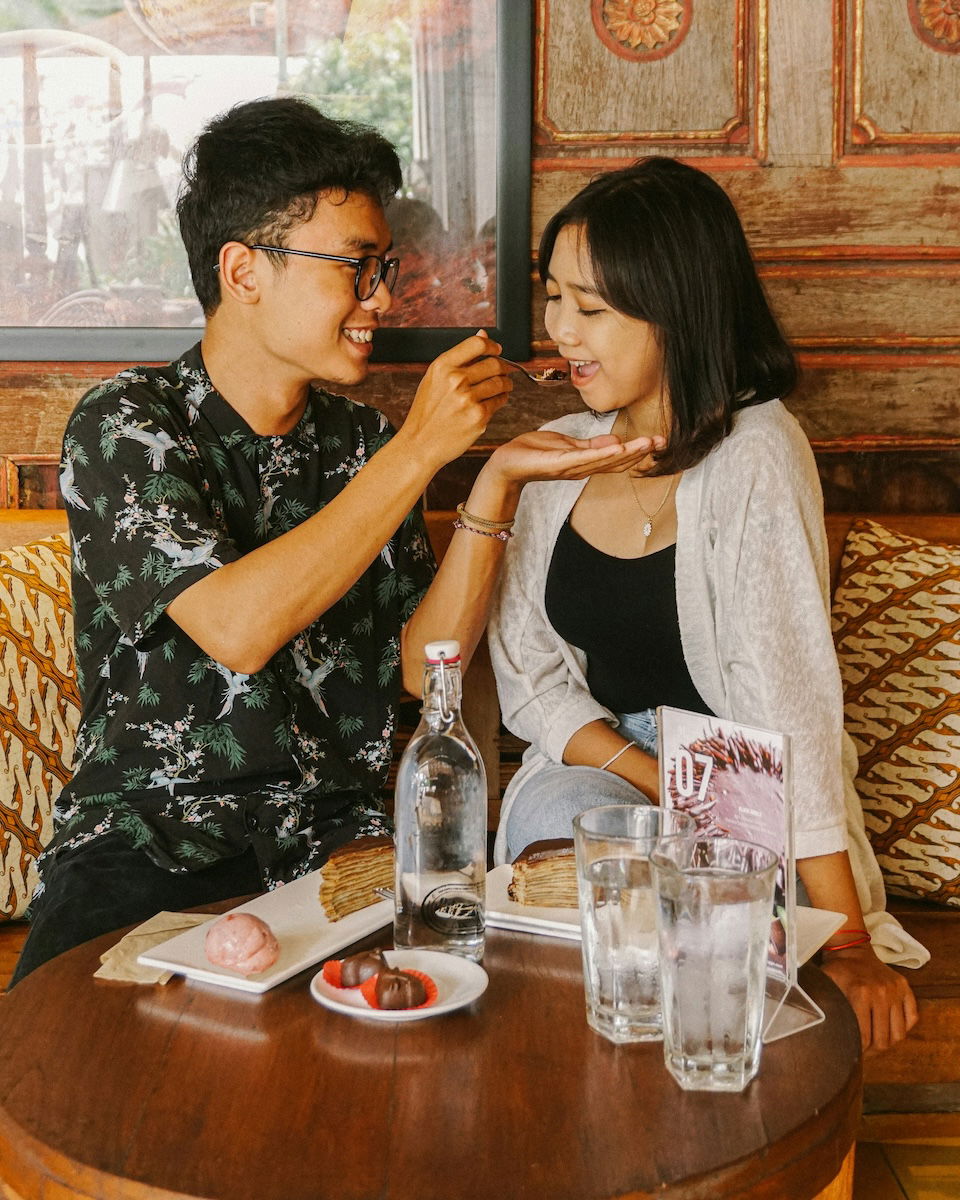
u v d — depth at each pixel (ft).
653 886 3.06
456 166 7.17
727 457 5.47
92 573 5.13
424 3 7.03
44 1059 3.12
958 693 6.33
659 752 3.83
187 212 5.39
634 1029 3.19
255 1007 3.39
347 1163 2.67
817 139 7.36
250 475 5.57
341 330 5.35
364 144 5.22
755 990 2.98
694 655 5.63
